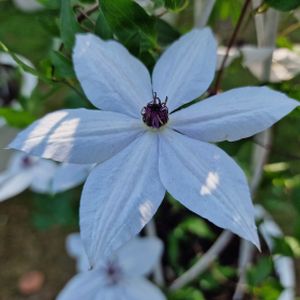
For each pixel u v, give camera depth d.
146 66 0.15
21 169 0.28
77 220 0.28
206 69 0.13
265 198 0.27
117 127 0.13
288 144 0.33
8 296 0.33
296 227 0.20
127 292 0.23
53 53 0.15
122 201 0.12
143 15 0.14
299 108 0.15
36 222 0.29
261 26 0.17
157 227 0.26
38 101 0.20
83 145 0.12
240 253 0.26
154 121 0.13
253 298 0.24
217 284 0.25
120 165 0.12
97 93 0.13
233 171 0.12
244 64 0.18
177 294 0.24
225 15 0.19
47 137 0.12
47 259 0.34
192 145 0.12
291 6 0.14
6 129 0.24
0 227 0.35
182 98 0.13
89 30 0.15
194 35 0.13
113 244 0.11
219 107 0.13
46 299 0.33
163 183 0.12
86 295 0.23
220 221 0.11
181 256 0.26
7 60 0.26
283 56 0.18
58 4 0.16
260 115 0.12
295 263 0.32
